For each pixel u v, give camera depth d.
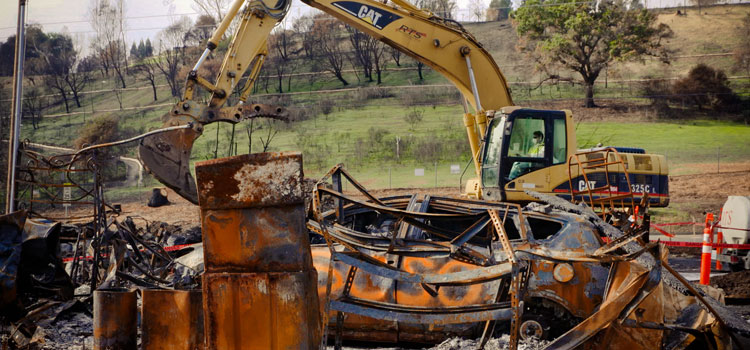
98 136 54.69
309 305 3.39
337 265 5.92
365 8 15.07
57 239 7.20
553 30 61.16
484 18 77.31
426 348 5.93
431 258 5.77
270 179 3.43
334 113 57.81
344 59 72.12
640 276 4.16
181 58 71.88
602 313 4.14
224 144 50.06
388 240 4.66
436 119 54.03
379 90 62.06
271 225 3.43
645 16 58.44
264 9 13.44
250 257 3.44
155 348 4.07
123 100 67.50
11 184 10.97
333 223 4.82
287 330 3.36
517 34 63.22
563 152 13.79
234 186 3.45
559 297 5.61
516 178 13.68
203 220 3.50
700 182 35.81
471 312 4.00
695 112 51.69
